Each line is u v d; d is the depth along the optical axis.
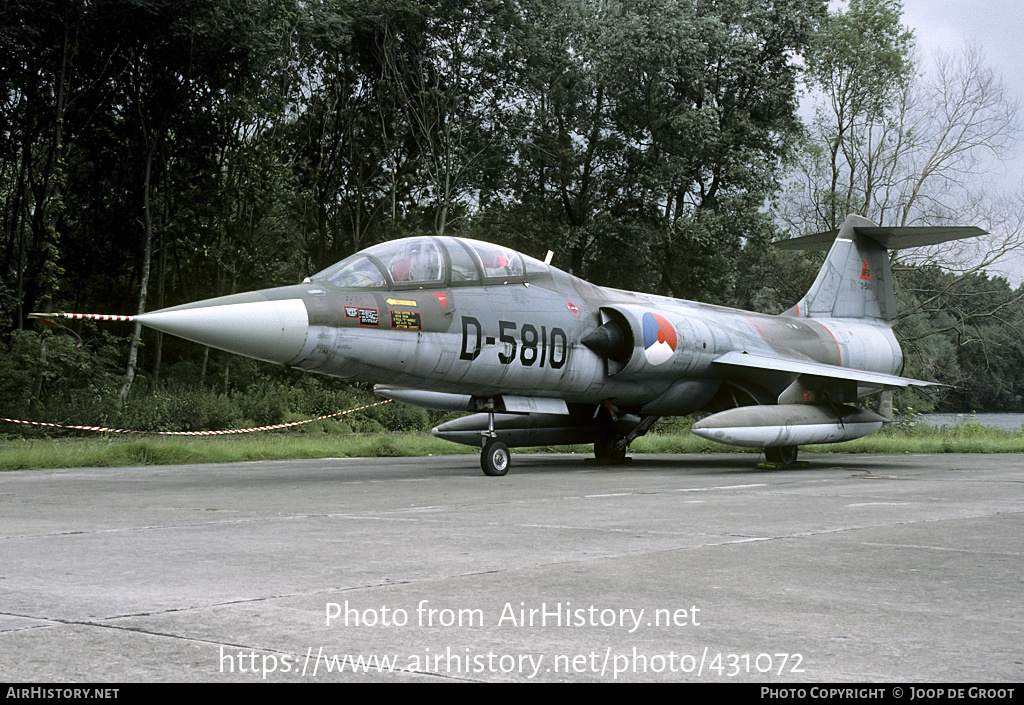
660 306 15.71
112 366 32.78
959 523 6.98
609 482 11.52
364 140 39.16
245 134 32.97
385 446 18.83
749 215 37.78
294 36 34.97
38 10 26.48
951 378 35.62
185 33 28.62
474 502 8.75
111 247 33.91
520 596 4.17
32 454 14.59
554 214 41.72
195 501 8.80
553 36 38.88
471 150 38.56
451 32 37.56
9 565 4.96
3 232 33.22
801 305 19.56
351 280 11.82
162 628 3.56
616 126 40.06
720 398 16.59
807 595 4.22
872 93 35.62
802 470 14.32
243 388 35.03
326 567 4.91
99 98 30.61
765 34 39.78
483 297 12.86
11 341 26.20
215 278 35.38
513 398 13.52
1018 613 3.88
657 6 37.06
